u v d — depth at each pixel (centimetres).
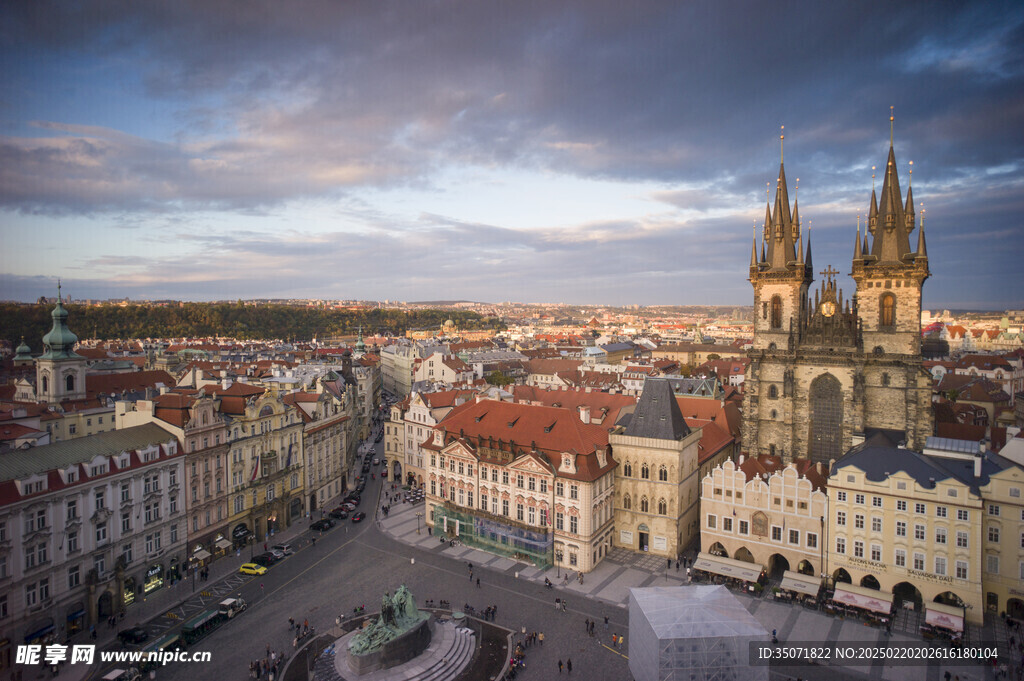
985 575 8900
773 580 10356
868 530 9475
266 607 9462
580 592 9981
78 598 8744
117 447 9606
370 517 13625
